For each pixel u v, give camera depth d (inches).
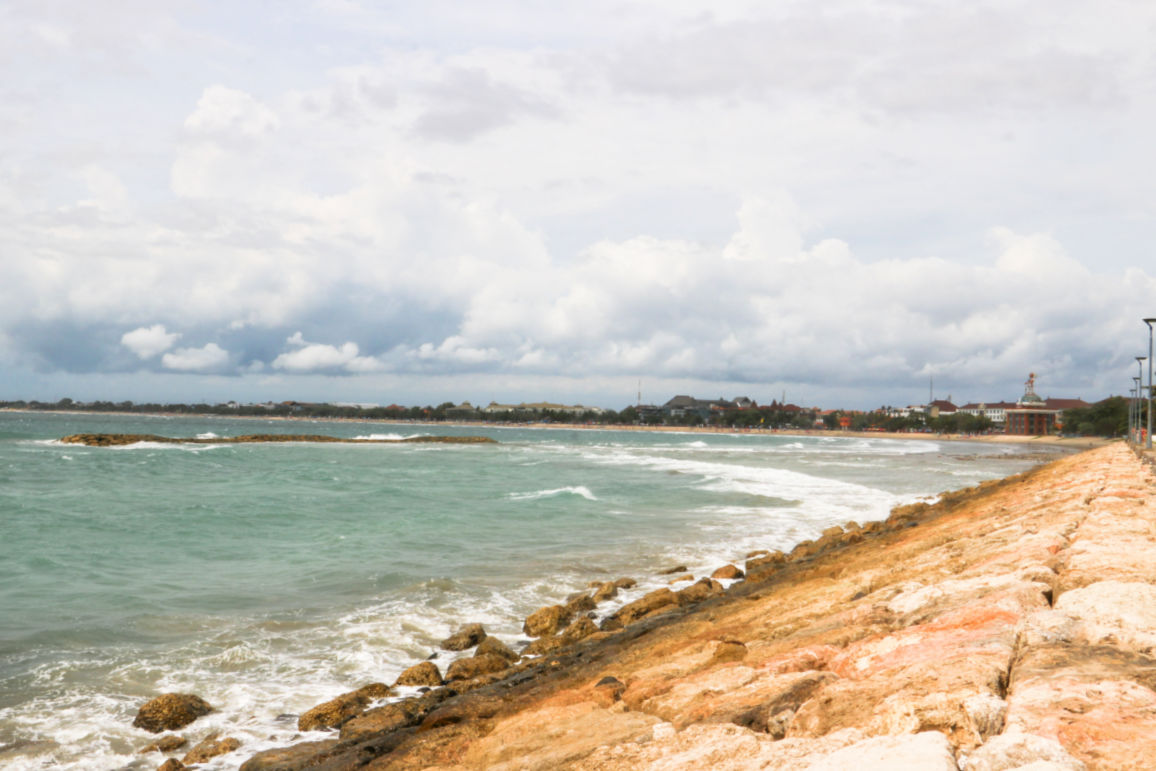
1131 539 359.9
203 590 566.3
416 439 4001.0
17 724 328.8
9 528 810.8
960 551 435.8
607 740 188.7
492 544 789.2
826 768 139.6
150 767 296.2
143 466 1706.4
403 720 317.1
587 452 3006.9
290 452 2628.0
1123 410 6358.3
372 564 668.7
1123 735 131.7
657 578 642.2
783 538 876.6
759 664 233.9
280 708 350.3
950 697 159.5
